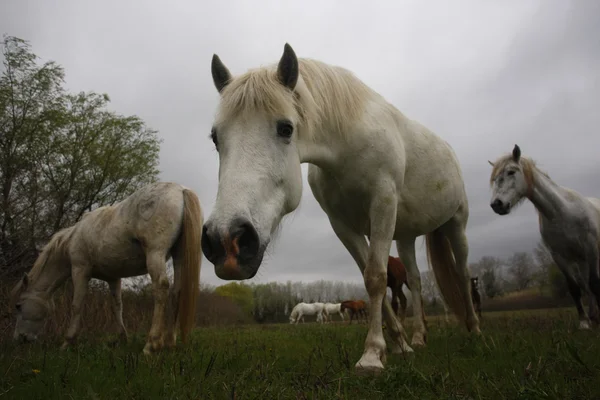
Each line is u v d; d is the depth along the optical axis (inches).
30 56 539.5
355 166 110.1
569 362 86.6
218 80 104.3
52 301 229.0
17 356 129.6
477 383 76.3
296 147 96.4
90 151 628.4
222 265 75.4
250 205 80.8
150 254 165.2
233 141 87.7
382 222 108.5
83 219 204.7
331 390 77.7
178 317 169.2
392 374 83.5
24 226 340.2
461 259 181.8
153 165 692.1
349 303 688.4
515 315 376.5
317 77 107.4
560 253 241.0
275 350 148.4
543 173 243.4
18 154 517.3
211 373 98.3
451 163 154.0
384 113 120.2
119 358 121.2
